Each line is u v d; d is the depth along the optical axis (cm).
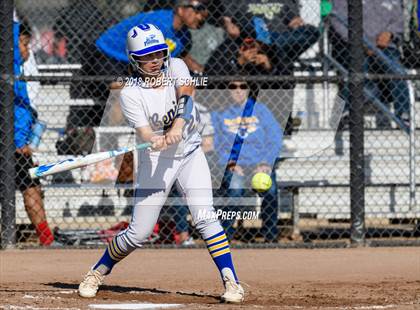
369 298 1694
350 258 2356
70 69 3008
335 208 3012
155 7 2872
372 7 3152
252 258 2364
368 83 3091
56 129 2880
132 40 1520
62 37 3078
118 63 2783
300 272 2138
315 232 2888
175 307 1530
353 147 2539
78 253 2448
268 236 2625
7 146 2484
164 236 2625
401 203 2969
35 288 1847
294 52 2744
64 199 2819
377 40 3091
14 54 2530
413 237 2825
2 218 2505
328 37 3144
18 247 2508
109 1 2997
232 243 2592
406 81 3000
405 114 3028
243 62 2694
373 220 3203
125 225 2675
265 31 2712
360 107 2519
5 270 2158
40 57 3109
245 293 1784
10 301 1614
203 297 1709
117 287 1883
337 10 3184
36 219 2578
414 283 1953
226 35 2705
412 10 3041
